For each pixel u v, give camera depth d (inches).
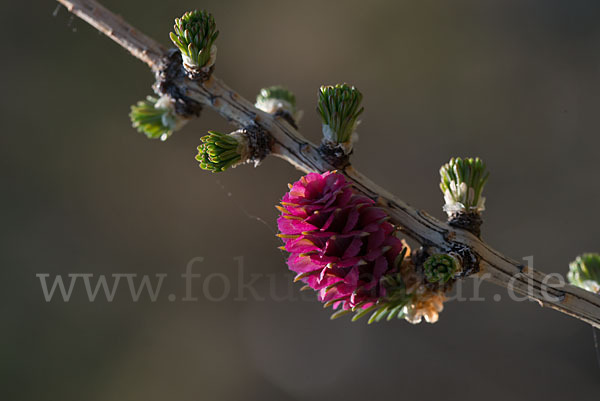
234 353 26.3
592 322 8.9
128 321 26.7
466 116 28.3
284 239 8.7
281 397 25.4
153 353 26.3
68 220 27.6
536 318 23.9
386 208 8.9
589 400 22.4
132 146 28.1
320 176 8.7
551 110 27.6
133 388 25.9
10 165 27.7
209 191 27.8
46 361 25.9
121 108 28.4
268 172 27.8
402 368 24.6
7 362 25.6
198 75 9.1
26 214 27.3
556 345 23.5
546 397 23.2
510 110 28.0
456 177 9.0
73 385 25.7
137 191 27.9
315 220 8.7
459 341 24.4
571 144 27.0
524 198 26.7
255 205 27.6
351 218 8.7
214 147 8.9
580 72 27.9
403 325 25.1
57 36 28.5
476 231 8.9
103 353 26.2
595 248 25.3
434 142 28.2
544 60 28.4
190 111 9.5
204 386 25.9
